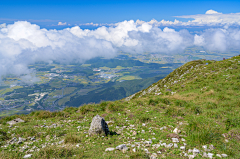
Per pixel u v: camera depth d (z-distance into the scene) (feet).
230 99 47.09
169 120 35.63
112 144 25.36
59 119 44.14
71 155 22.17
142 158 19.81
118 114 44.75
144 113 43.60
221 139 24.61
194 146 23.22
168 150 22.13
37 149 24.52
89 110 51.52
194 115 37.68
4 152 23.43
